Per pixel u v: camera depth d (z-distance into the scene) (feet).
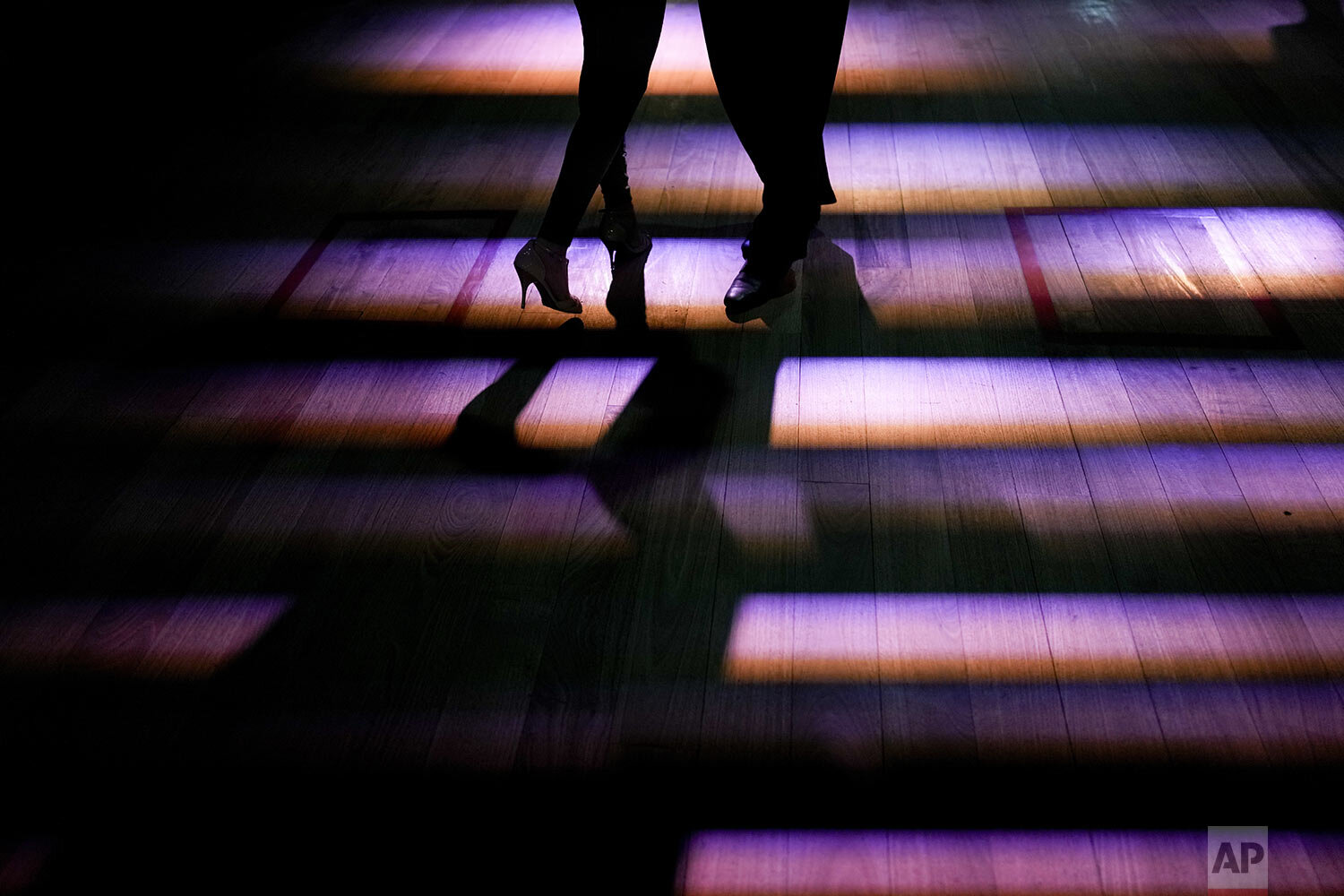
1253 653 5.31
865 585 5.69
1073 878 4.44
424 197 9.03
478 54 11.39
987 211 8.57
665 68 10.89
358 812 4.76
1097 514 6.05
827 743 4.97
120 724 5.17
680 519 6.09
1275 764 4.83
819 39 6.23
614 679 5.28
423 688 5.28
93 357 7.47
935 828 4.63
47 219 8.94
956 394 6.86
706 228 8.48
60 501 6.39
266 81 10.96
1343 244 8.02
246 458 6.63
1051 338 7.29
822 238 8.34
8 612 5.74
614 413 6.81
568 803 4.76
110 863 4.60
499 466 6.48
